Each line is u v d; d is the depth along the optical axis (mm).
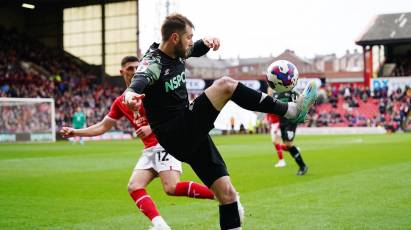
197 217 7715
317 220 7203
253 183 11750
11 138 39406
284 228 6742
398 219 7160
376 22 61656
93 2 53531
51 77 49219
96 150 26797
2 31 52906
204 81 56438
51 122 41156
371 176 12594
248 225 6961
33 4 54750
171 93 5027
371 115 54094
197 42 5551
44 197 10070
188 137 4973
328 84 63969
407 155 19625
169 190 6383
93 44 54156
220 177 5215
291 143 13352
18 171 15578
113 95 51562
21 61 50094
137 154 23359
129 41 52438
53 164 18156
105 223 7418
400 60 61000
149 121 5172
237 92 4910
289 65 5516
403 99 53281
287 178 12727
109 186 11781
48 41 56125
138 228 7066
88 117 47000
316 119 54000
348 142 31000
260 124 56750
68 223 7441
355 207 8172
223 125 49281
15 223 7457
